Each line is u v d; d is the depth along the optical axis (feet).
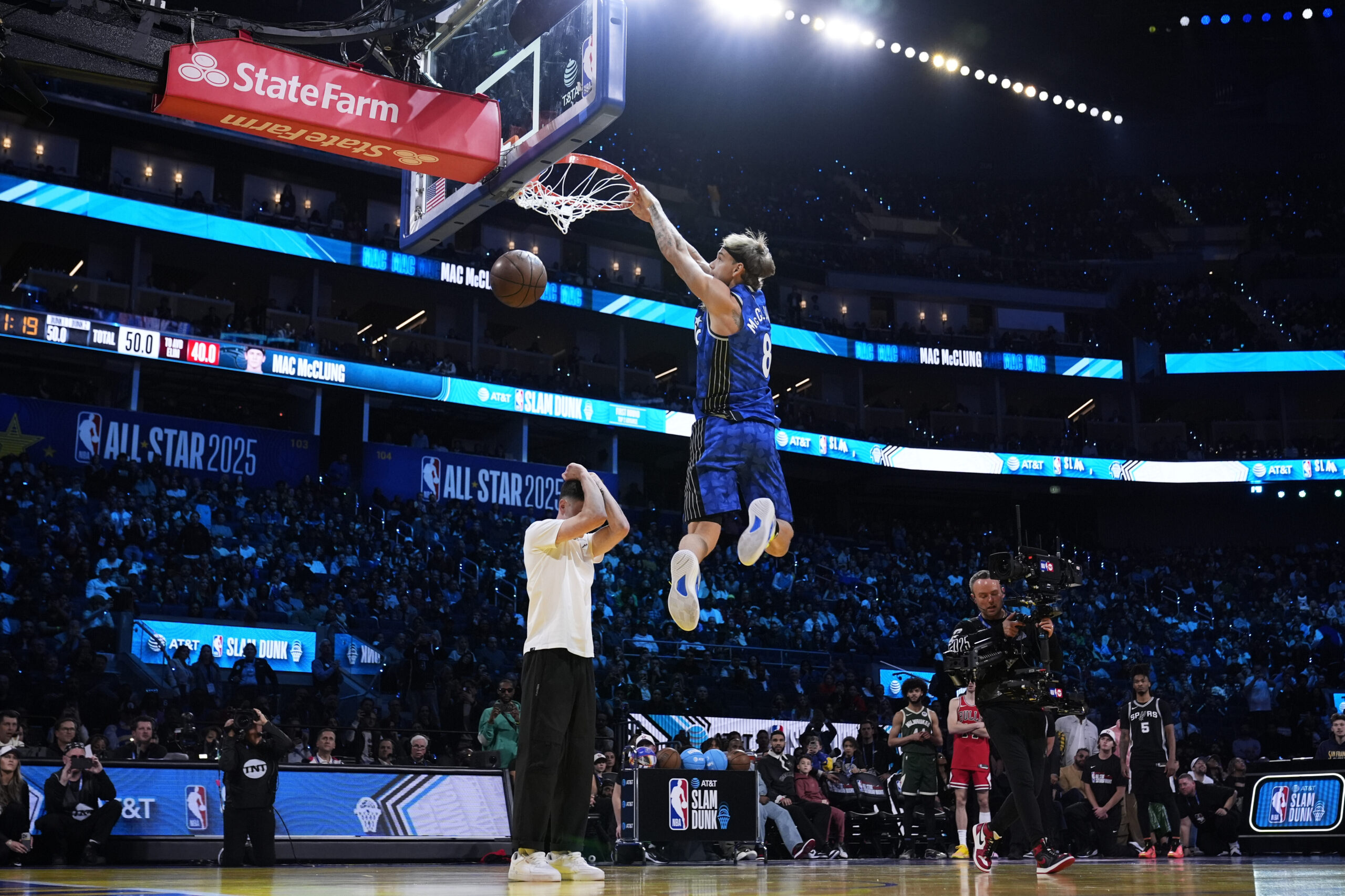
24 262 94.02
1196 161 139.95
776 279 119.96
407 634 67.00
